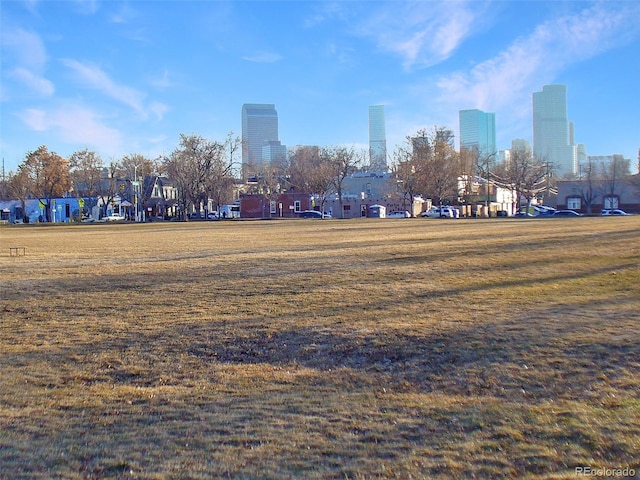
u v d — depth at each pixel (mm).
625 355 7945
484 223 55594
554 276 15570
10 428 6141
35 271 18734
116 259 22672
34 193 95000
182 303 12969
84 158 96000
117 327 10812
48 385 7684
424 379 7609
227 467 5121
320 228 50219
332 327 10312
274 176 106500
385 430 5887
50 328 10828
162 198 107438
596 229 36594
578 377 7281
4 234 47531
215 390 7375
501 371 7676
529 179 106438
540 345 8609
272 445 5574
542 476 4824
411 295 13188
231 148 90000
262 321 10969
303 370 8211
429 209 102500
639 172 95188
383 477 4875
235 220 83438
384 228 47406
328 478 4879
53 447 5633
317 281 15570
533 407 6375
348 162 95938
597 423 5844
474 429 5844
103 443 5711
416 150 91125
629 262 18016
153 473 5035
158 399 7051
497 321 10219
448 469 4996
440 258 20531
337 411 6477
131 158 102000
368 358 8641
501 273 16469
